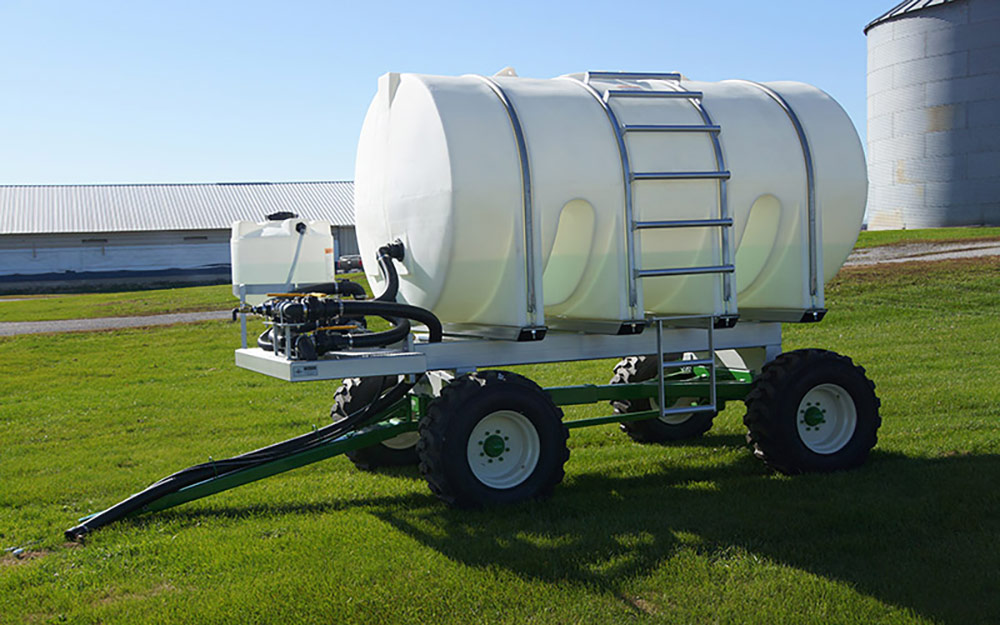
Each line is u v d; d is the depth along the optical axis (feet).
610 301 24.31
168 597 17.98
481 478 23.17
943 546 19.31
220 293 113.50
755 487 24.80
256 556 20.16
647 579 17.99
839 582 17.56
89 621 17.04
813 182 26.11
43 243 179.73
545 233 23.44
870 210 141.49
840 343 56.13
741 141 25.59
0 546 22.03
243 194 209.67
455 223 22.52
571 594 17.38
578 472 27.63
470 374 23.54
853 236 27.55
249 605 17.28
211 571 19.43
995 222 125.29
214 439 34.71
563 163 23.32
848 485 24.57
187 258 187.42
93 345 71.51
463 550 19.93
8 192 201.16
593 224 23.79
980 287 76.74
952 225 129.29
